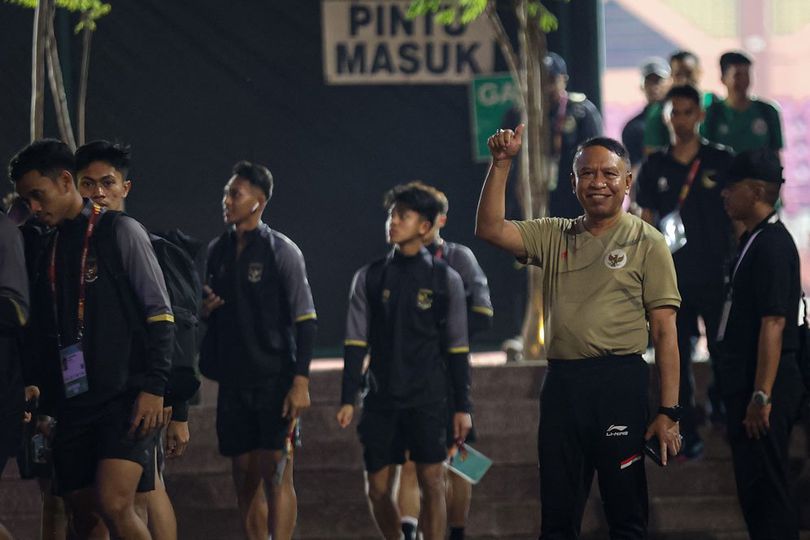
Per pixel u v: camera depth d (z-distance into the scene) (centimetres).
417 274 2119
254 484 2136
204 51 3306
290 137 3331
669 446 1598
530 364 2564
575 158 1623
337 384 2544
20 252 1562
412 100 3347
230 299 2112
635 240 1603
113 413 1602
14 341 1578
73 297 1608
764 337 1958
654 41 10700
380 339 2120
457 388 2125
